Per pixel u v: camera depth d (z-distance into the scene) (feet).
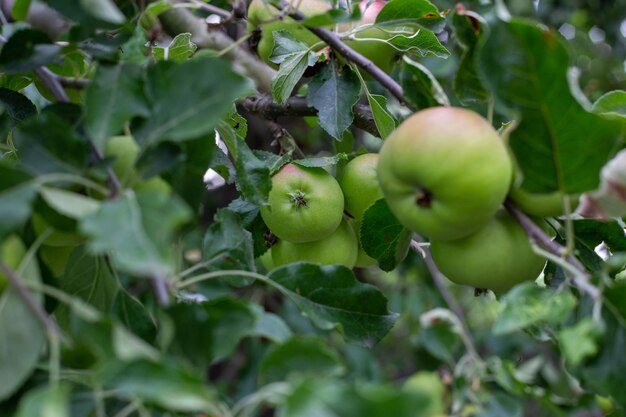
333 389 1.28
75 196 1.39
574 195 1.59
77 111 1.61
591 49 4.52
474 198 1.56
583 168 1.57
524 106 1.55
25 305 1.44
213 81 1.50
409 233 1.92
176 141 1.49
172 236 1.70
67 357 1.47
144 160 1.47
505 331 1.50
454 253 1.67
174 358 1.43
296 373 1.44
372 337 1.82
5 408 1.49
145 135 1.48
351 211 2.06
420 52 2.20
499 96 1.56
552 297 1.53
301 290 1.79
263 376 1.45
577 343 1.44
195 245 3.32
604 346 1.57
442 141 1.55
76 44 1.65
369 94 2.10
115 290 1.69
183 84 1.50
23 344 1.43
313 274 1.79
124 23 1.67
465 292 4.57
